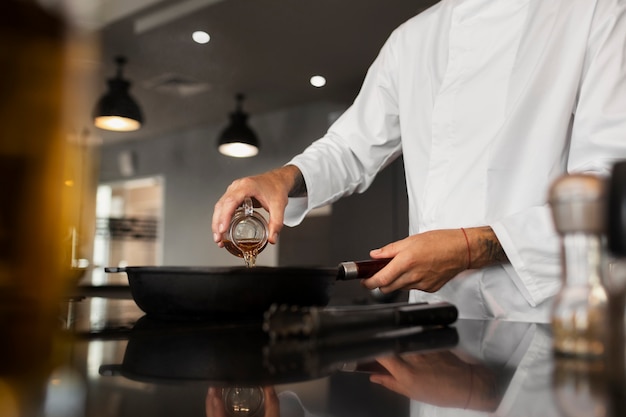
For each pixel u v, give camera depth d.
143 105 2.99
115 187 3.50
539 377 0.30
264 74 2.73
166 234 3.51
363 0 2.13
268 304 0.57
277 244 3.01
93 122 2.88
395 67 1.24
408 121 1.18
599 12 0.97
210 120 3.33
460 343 0.47
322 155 1.18
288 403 0.24
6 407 0.22
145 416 0.21
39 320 0.29
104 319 0.61
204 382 0.28
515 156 0.99
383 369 0.33
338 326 0.46
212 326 0.53
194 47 2.52
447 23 1.17
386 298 2.14
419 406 0.24
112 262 3.34
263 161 3.22
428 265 0.75
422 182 1.14
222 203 0.88
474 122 1.05
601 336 0.35
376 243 2.67
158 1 2.35
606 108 0.89
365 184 1.26
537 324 0.69
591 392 0.26
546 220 0.81
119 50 2.58
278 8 2.21
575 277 0.35
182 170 3.49
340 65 2.61
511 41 1.04
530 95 0.98
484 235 0.80
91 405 0.23
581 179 0.31
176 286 0.56
